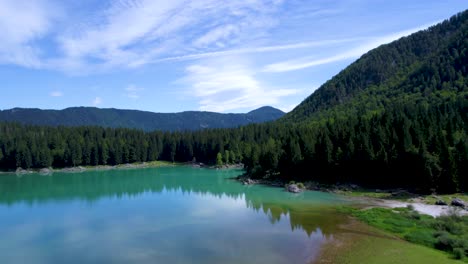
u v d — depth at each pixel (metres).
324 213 71.69
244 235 56.38
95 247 52.81
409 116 133.50
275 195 98.19
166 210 78.88
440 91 188.38
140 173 176.75
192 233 58.62
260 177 132.00
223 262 44.84
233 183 129.38
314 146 116.56
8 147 197.88
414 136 103.25
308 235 55.00
